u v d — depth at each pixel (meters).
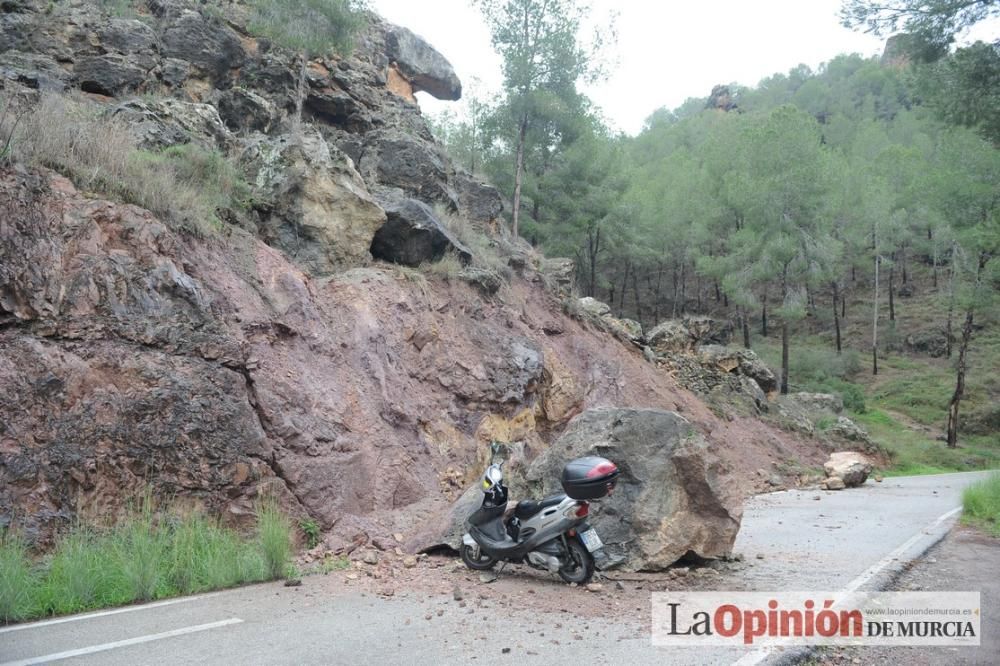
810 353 44.59
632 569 6.91
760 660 4.44
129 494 6.98
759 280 31.86
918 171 47.00
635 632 5.06
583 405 15.08
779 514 11.98
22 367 6.77
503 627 5.18
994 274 22.97
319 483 8.40
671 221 42.97
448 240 13.98
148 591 5.98
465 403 11.93
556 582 6.71
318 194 11.97
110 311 7.60
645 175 52.62
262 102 15.31
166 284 8.19
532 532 6.73
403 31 25.86
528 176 32.09
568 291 21.86
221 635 4.93
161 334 7.89
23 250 7.20
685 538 7.08
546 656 4.51
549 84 26.30
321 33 16.81
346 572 7.07
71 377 7.00
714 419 20.02
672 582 6.64
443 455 10.78
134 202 8.75
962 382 32.25
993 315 34.16
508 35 25.41
